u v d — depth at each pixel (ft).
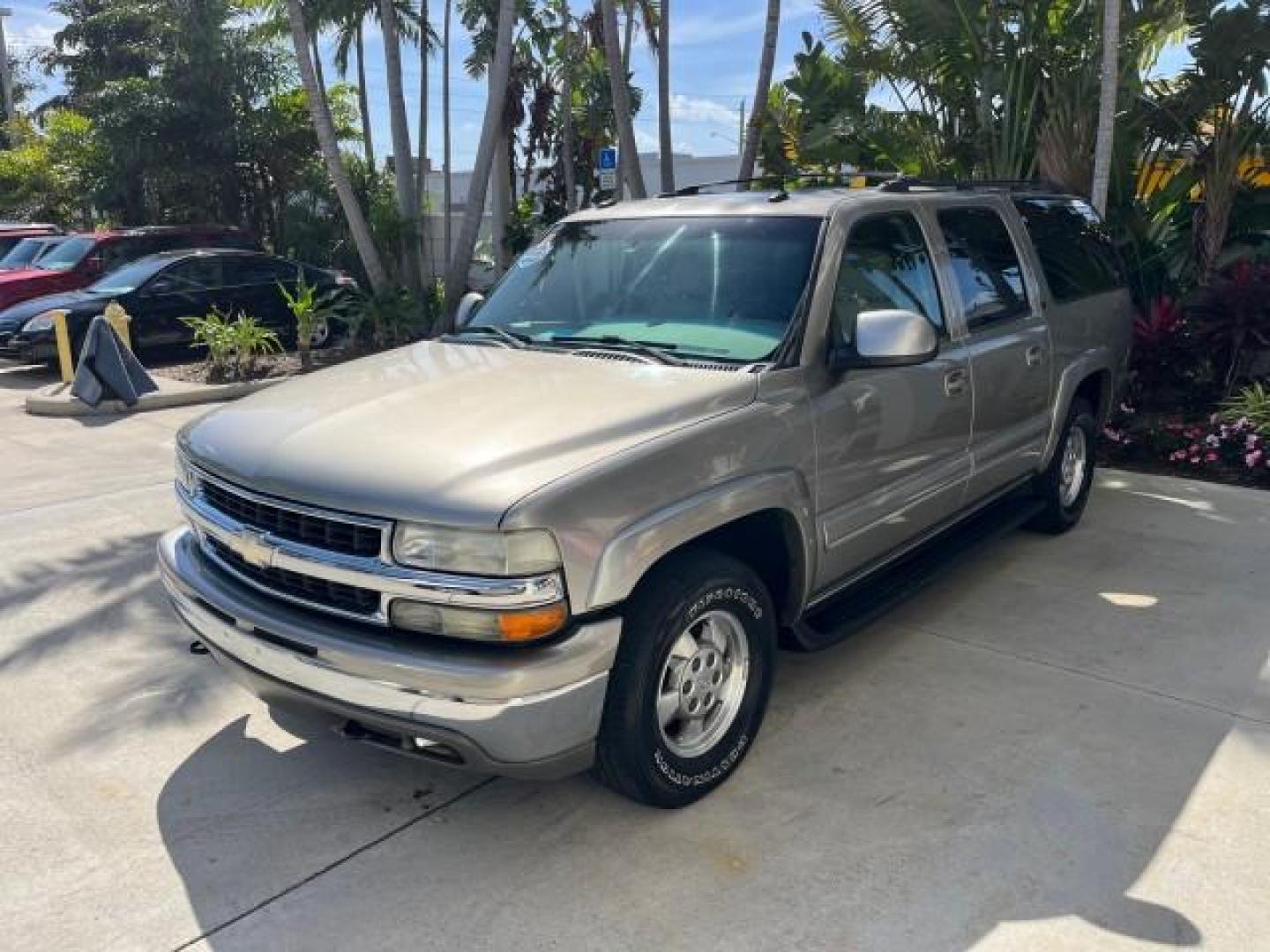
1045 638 15.60
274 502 10.43
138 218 78.69
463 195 136.05
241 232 59.06
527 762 9.75
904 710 13.50
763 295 12.89
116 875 10.52
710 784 11.58
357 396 11.90
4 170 89.51
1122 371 21.61
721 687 11.69
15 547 20.61
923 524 14.97
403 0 73.92
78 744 13.05
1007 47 34.47
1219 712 13.34
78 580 18.72
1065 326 18.47
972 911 9.72
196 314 46.44
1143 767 12.09
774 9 41.39
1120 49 33.40
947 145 38.42
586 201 84.12
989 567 18.60
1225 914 9.63
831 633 13.16
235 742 13.05
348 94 80.07
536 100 85.40
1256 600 16.88
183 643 15.99
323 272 51.24
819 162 39.83
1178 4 32.30
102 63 101.35
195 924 9.80
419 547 9.48
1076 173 32.55
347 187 48.34
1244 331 26.73
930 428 14.48
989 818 11.13
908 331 11.96
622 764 10.69
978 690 13.99
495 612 9.37
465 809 11.55
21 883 10.42
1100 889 10.00
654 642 10.47
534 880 10.32
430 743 10.16
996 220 17.39
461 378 12.24
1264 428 24.17
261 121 72.54
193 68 71.46
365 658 9.66
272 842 11.02
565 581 9.55
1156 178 35.76
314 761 12.60
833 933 9.49
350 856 10.76
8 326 44.27
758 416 11.55
